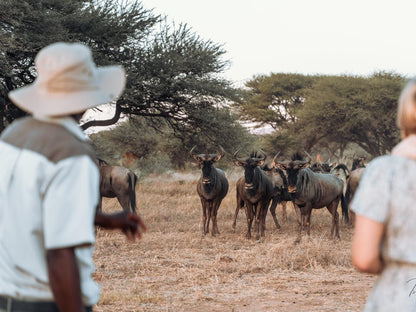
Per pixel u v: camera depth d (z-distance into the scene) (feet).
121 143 123.54
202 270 28.89
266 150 145.69
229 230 48.32
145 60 70.64
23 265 6.63
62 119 6.95
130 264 30.99
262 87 161.38
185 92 73.82
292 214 59.62
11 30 59.00
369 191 6.79
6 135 7.00
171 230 46.91
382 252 6.91
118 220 8.42
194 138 80.38
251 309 21.52
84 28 67.05
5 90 67.67
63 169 6.45
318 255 32.37
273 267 30.07
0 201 6.70
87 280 7.09
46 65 6.92
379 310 6.93
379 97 132.98
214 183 44.62
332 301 22.71
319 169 59.62
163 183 97.71
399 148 6.98
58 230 6.32
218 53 75.82
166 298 23.15
